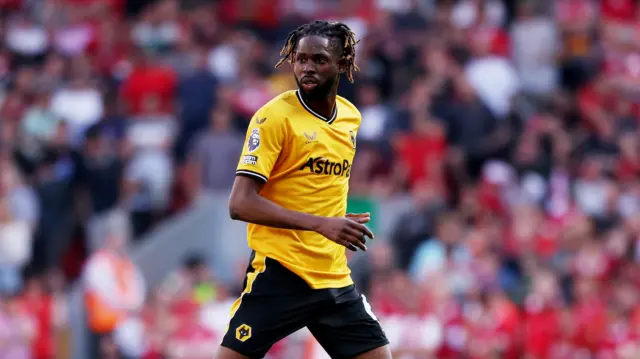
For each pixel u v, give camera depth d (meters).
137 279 48.78
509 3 72.88
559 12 71.81
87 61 65.50
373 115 58.53
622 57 73.12
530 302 46.94
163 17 70.19
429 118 58.56
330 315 21.91
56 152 57.25
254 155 20.77
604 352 46.91
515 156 59.00
